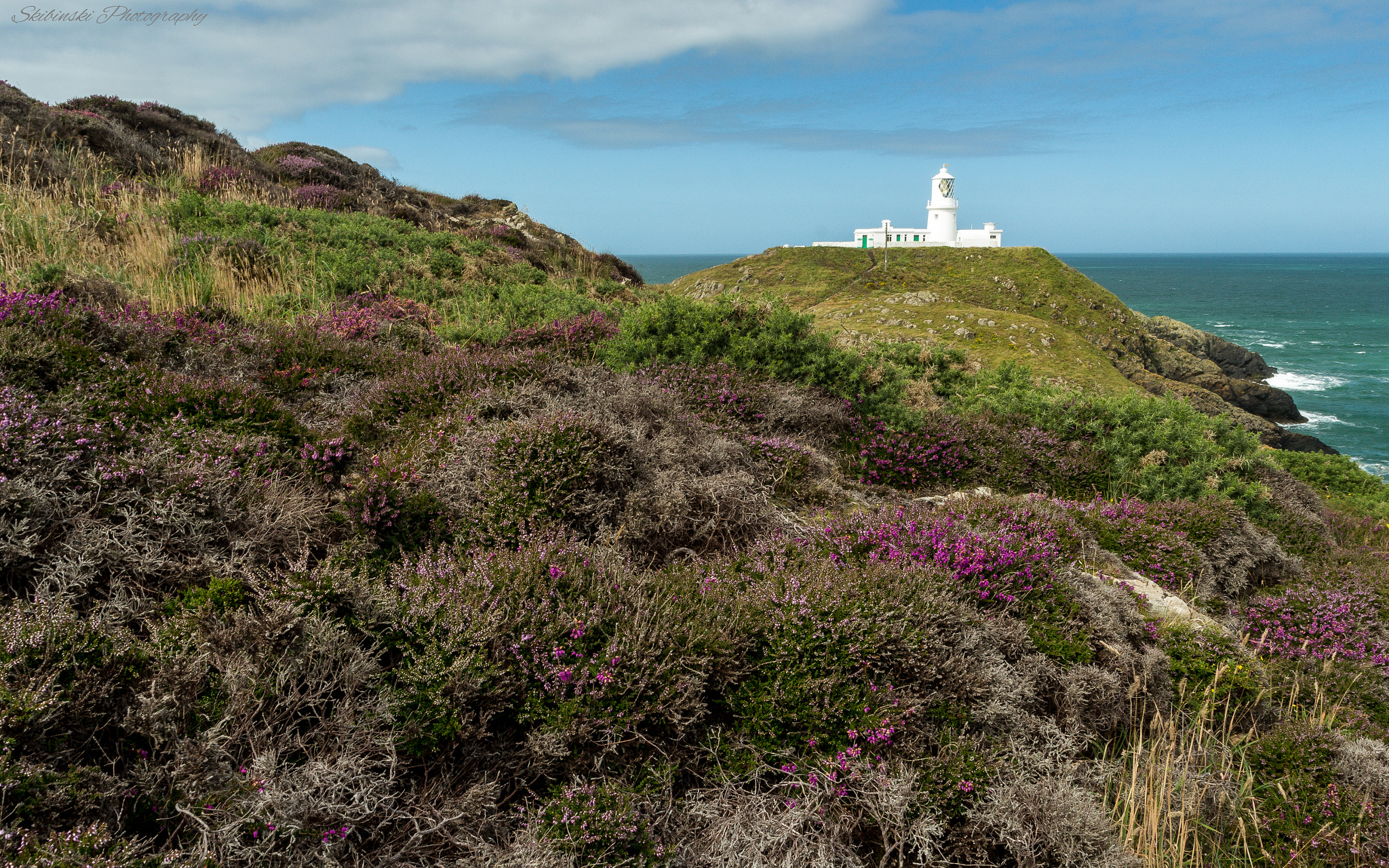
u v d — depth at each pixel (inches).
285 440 187.2
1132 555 236.7
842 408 307.9
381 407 224.5
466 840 97.7
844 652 134.7
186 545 131.6
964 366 447.8
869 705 126.3
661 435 226.2
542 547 146.4
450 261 518.3
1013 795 115.3
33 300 213.8
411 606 121.6
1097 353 2322.8
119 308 271.1
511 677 117.3
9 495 117.0
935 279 3543.3
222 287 359.3
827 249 3971.5
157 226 429.7
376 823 98.2
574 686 118.3
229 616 113.0
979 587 174.4
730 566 171.0
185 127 722.8
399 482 167.0
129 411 171.8
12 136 481.1
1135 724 158.2
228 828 83.4
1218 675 163.6
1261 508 324.5
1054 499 279.6
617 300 599.8
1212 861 127.3
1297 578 258.5
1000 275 3437.5
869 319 2586.1
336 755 97.8
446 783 105.4
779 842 105.4
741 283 3769.7
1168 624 189.3
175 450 151.6
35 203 405.7
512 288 487.2
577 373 267.3
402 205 711.1
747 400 285.1
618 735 113.7
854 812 115.1
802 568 168.1
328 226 522.9
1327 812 132.7
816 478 258.7
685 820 111.6
